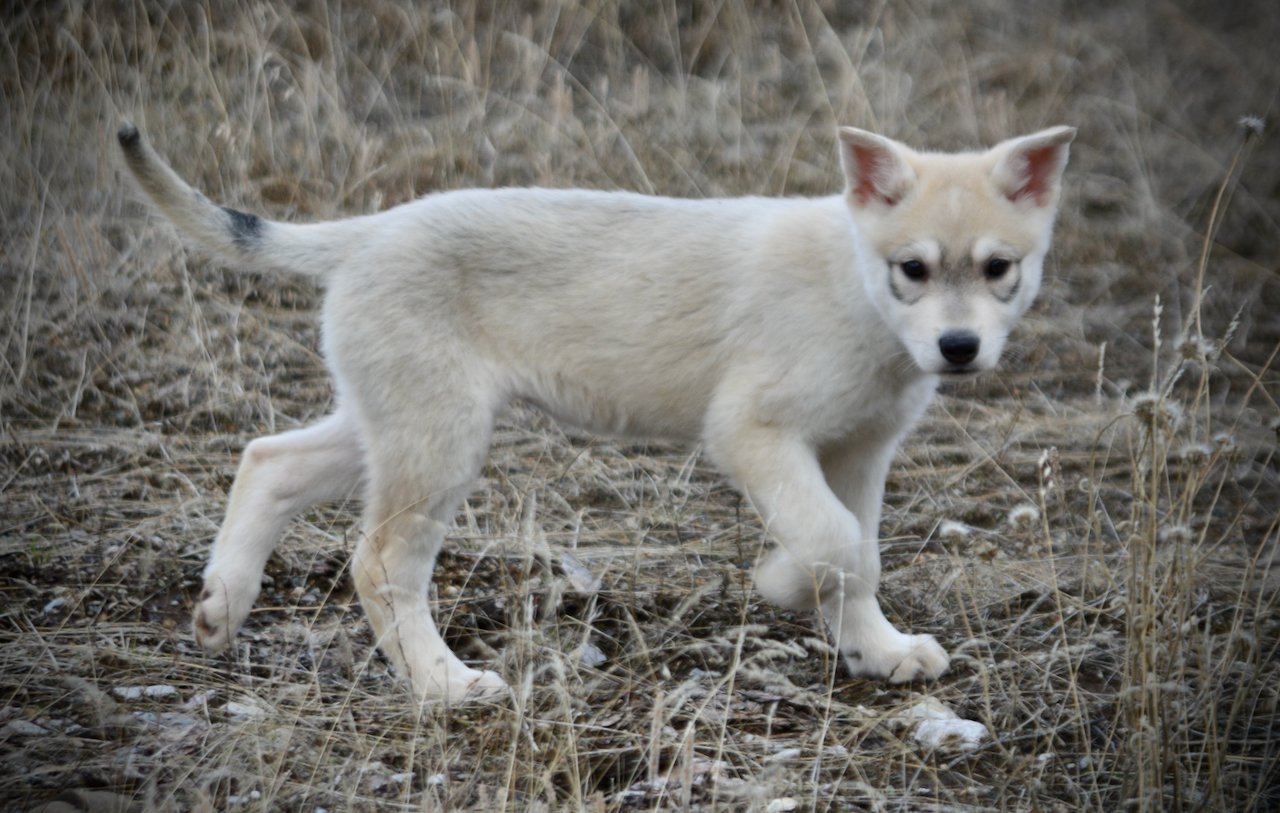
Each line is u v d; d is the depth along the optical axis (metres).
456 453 7.36
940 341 6.76
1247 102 16.84
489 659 7.68
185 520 8.84
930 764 6.48
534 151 13.84
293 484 7.68
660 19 17.05
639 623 7.88
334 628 7.67
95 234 12.20
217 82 14.68
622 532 9.11
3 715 6.66
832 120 14.54
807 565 7.11
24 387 10.68
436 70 15.50
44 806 5.79
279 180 13.31
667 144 14.40
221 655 7.45
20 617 7.76
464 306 7.46
